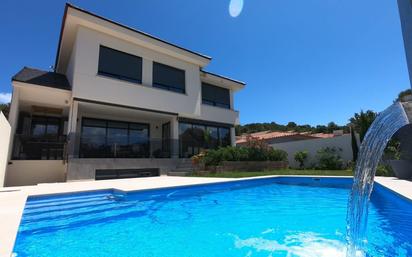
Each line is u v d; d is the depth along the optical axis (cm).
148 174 1267
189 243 369
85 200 658
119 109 1311
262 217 529
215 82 1866
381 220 476
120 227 450
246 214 558
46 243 363
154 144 1351
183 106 1530
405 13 160
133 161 1202
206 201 716
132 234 411
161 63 1480
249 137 1709
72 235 401
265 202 702
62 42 1266
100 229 437
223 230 434
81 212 547
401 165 891
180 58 1562
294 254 325
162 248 348
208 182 865
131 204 638
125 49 1325
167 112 1448
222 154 1370
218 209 610
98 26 1195
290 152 2078
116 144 1213
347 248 320
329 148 1870
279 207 632
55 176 1097
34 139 1116
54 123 1402
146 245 359
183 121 1584
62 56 1376
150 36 1380
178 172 1275
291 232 421
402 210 522
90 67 1179
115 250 339
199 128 1683
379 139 247
